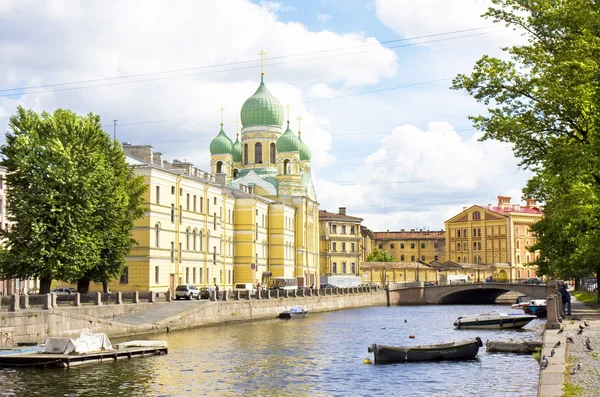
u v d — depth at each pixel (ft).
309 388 121.60
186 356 160.66
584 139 125.90
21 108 205.46
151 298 233.76
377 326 263.29
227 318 263.90
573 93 120.57
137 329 204.03
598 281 261.85
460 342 153.28
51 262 188.96
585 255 191.83
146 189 247.29
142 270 269.64
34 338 161.89
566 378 81.05
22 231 191.31
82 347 148.25
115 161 229.86
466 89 134.31
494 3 125.70
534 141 131.54
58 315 170.40
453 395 113.91
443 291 510.58
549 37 125.18
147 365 144.66
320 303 375.04
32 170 193.26
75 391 116.37
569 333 129.29
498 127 131.23
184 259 301.02
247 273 372.99
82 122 211.82
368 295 461.78
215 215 340.59
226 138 481.46
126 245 219.82
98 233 205.67
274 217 415.23
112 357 149.79
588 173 127.65
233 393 116.88
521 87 130.72
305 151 510.99
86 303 201.16
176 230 293.23
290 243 430.61
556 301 150.20
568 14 116.98
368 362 151.12
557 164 122.21
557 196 161.89
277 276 411.95
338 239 566.77
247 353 168.25
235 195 377.30
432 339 209.67
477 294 537.24
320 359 158.51
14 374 131.13
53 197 192.34
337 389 120.67
